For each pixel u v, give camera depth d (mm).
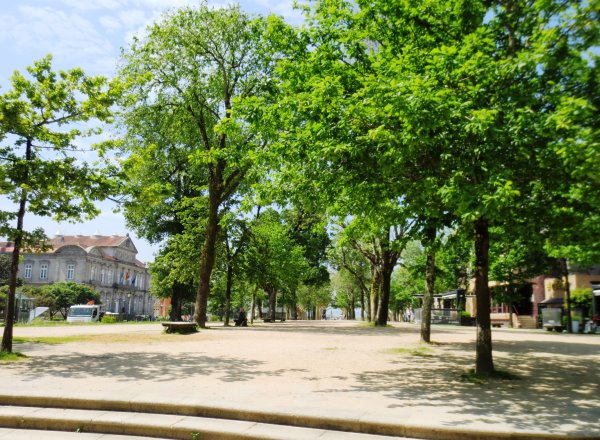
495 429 6250
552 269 34281
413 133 8641
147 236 47969
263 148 12461
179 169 34688
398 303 80438
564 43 7707
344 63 12531
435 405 7719
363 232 17422
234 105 11805
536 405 7840
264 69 28531
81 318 55406
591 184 8297
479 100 9000
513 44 9930
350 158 9805
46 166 13133
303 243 59938
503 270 35719
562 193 9602
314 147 10016
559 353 16281
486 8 10250
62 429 7090
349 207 12227
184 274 36281
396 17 11555
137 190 15039
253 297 48750
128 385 8992
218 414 7219
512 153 9188
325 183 10867
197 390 8586
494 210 7828
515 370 12070
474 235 11930
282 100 10938
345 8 12984
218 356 14172
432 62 9023
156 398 7660
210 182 31016
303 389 8961
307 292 80000
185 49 28859
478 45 8859
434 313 47750
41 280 97375
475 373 10812
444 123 8562
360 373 11188
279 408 7172
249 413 7078
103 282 106188
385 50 11867
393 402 7910
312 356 14531
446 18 10859
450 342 20062
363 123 9586
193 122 31062
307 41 13156
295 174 11797
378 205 11273
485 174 8938
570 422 6684
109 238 115938
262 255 37688
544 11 8398
